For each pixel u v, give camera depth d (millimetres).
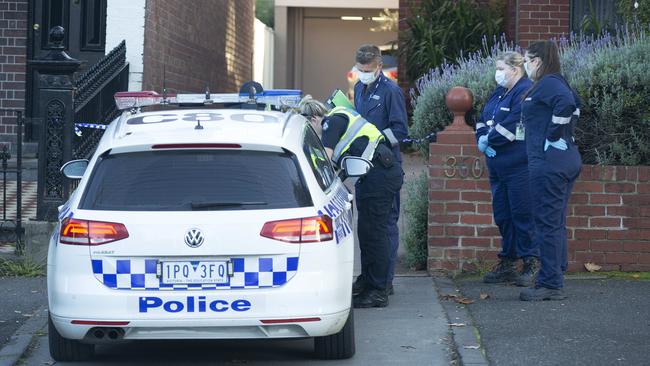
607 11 24109
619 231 15133
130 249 9836
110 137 10680
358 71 14094
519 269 15125
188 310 9820
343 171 12297
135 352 11602
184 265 9844
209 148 10281
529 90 13172
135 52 22094
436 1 28375
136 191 10102
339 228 10461
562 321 12289
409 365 10859
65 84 16188
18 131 16156
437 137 15312
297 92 13508
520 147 13977
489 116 14367
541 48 13031
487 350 11094
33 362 11141
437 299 13820
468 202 15312
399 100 14094
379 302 13406
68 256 9953
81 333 9938
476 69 16828
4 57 23312
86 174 10383
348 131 13070
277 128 10836
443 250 15391
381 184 13094
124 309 9812
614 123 15219
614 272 15164
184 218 9875
